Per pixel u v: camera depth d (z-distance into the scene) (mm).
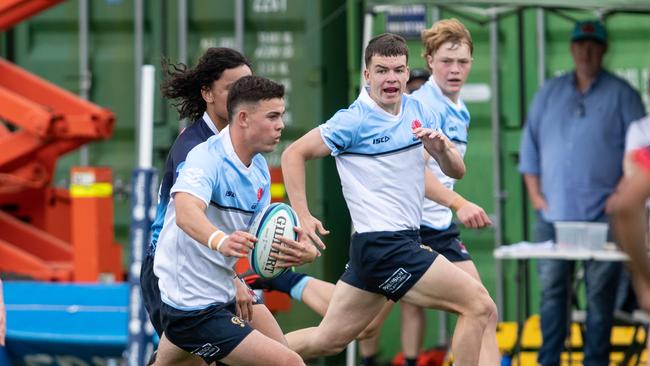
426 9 36812
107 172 34938
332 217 36188
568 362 32219
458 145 27141
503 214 36875
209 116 22578
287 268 21828
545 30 36406
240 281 22531
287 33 36438
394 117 23844
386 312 26484
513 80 36719
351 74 36594
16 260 35094
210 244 20422
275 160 36406
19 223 36281
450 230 27391
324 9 36250
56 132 34469
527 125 33719
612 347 34406
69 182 38062
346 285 24438
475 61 36844
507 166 36875
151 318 22562
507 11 35906
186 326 21750
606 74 33125
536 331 34969
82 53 37531
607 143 32750
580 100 33000
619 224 14594
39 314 32719
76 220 34594
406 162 23891
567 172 32875
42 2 35344
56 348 32406
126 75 37312
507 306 36812
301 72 36344
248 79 21234
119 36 37469
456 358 23688
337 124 23812
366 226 23953
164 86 22734
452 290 23469
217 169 21109
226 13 36625
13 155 34844
